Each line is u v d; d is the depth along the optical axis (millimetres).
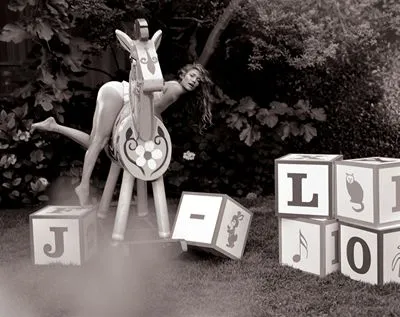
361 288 3508
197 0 6305
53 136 5875
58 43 5660
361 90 6973
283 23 5645
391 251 3523
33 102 5863
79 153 6152
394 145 7199
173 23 6590
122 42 3967
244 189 6422
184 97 4582
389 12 6094
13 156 5746
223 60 6695
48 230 4027
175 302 3332
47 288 3590
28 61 5832
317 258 3756
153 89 3781
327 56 5996
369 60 6746
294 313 3160
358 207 3600
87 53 6262
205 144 6227
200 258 4168
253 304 3275
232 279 3723
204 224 4074
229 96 6711
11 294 3498
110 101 4203
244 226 4188
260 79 6746
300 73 6727
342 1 5629
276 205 3949
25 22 5523
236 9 5758
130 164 4090
